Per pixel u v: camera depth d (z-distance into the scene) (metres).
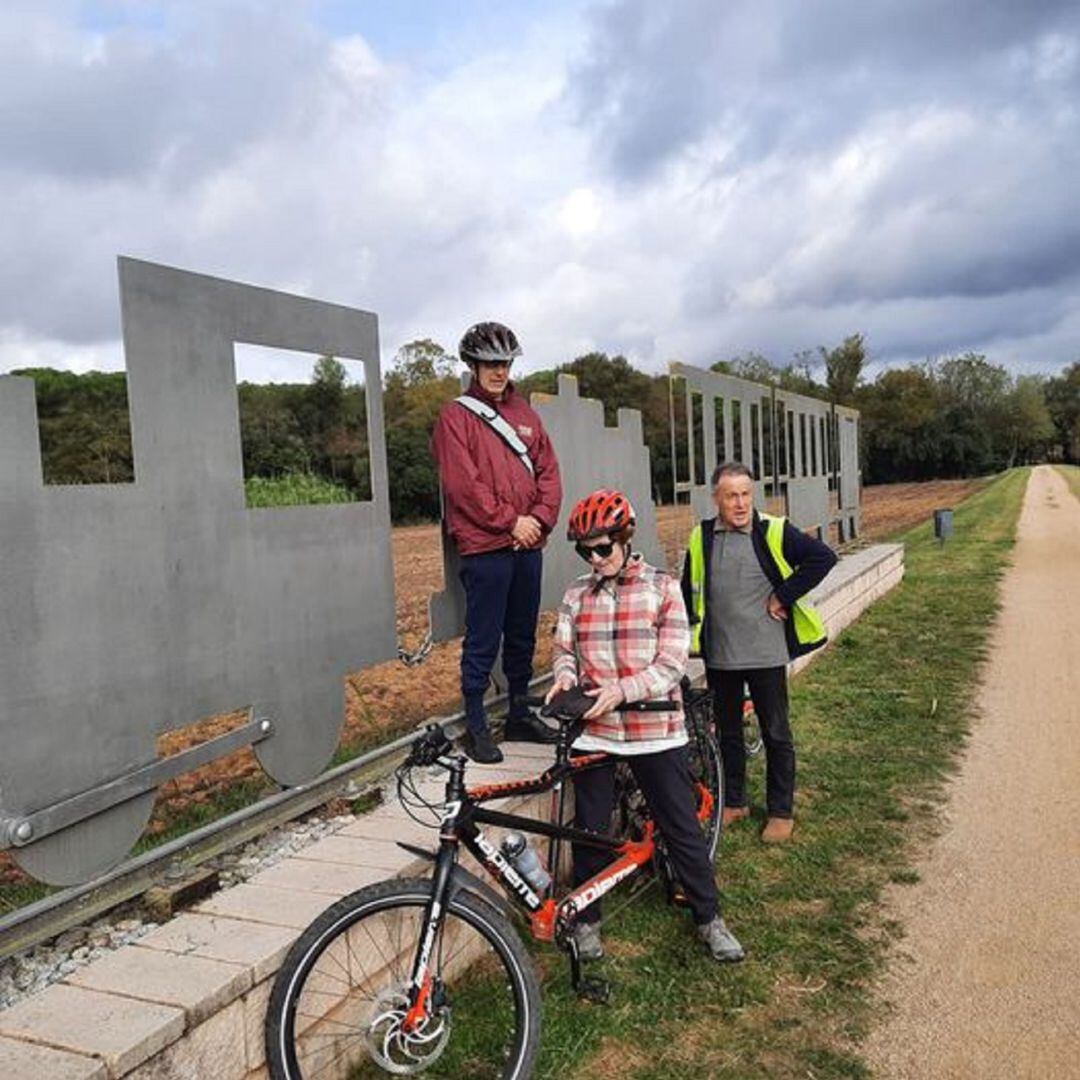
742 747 5.11
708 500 8.57
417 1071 2.79
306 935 2.67
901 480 77.75
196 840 3.51
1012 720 6.96
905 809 5.29
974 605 11.93
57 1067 2.20
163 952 2.77
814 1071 3.05
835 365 79.31
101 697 3.09
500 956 2.87
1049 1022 3.26
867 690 7.87
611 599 3.62
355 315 4.41
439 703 6.64
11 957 2.84
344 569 4.32
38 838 2.86
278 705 3.92
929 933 3.92
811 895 4.29
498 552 4.57
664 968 3.67
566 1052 3.15
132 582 3.22
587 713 3.30
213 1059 2.54
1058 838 4.83
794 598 4.69
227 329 3.65
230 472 3.66
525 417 4.73
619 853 3.67
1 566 2.78
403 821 3.93
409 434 26.81
